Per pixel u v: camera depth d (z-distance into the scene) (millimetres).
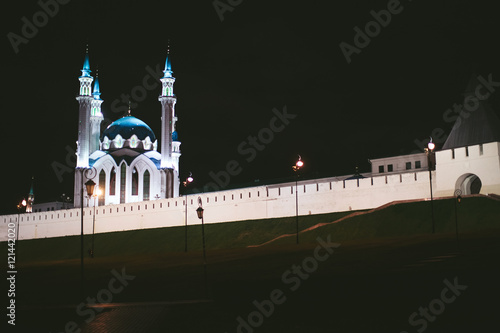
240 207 101188
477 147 72500
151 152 166875
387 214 75688
